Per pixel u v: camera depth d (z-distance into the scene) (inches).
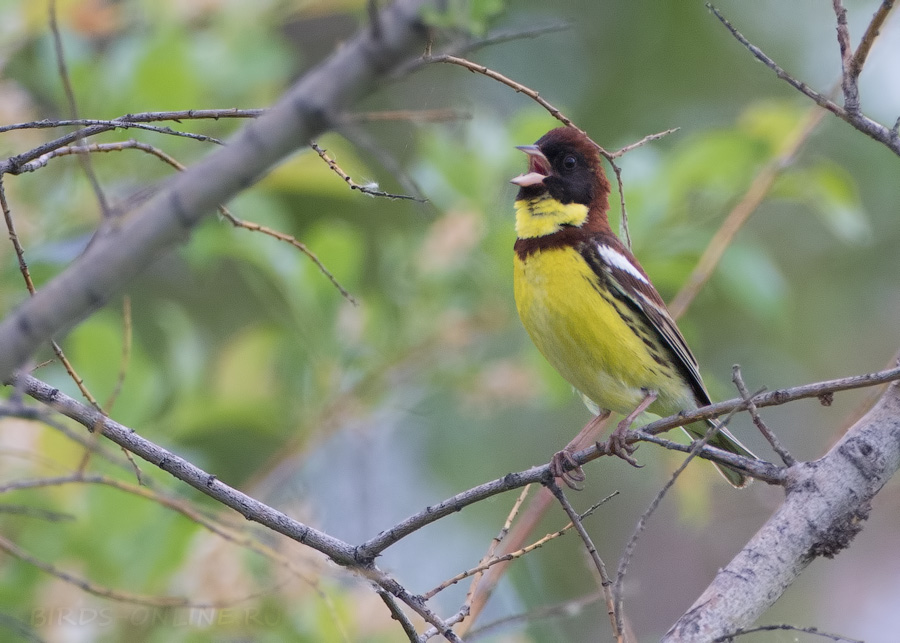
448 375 461.1
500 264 457.7
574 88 651.5
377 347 455.8
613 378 384.2
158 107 428.1
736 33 266.4
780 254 647.8
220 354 525.0
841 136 625.9
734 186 456.8
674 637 241.1
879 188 626.5
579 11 654.5
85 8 443.8
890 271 638.5
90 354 392.2
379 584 255.8
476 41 189.3
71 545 351.3
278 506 427.5
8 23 439.2
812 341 635.5
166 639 346.0
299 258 454.6
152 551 352.5
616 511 614.2
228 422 445.4
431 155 472.4
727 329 630.5
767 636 489.7
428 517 263.7
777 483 263.4
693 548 594.2
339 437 482.0
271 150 168.7
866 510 256.4
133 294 587.2
